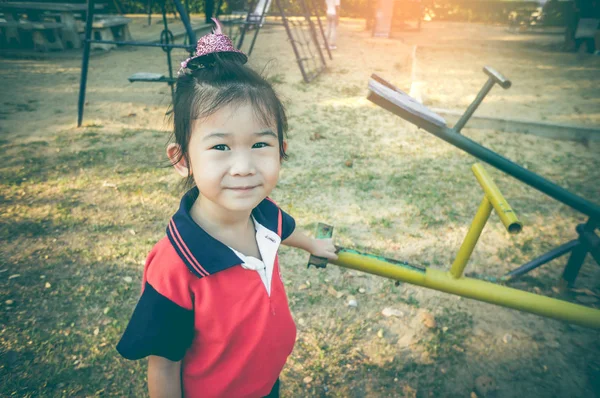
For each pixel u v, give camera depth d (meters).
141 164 3.96
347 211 3.29
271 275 1.01
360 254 1.28
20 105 5.49
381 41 11.00
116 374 1.96
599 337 2.21
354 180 3.76
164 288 0.87
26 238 2.86
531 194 3.59
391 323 2.29
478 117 4.99
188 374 1.02
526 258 2.80
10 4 8.62
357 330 2.24
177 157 0.91
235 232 0.99
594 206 1.93
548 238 3.01
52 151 4.17
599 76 7.38
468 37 12.09
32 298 2.37
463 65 8.28
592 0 8.85
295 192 3.54
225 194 0.82
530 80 7.16
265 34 11.83
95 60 8.15
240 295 0.94
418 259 2.78
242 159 0.80
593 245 2.25
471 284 1.29
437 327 2.26
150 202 3.35
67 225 3.02
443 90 6.46
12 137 4.46
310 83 6.79
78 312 2.29
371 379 1.98
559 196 1.92
